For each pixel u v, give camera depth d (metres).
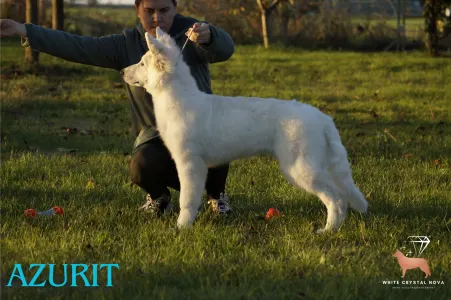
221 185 5.96
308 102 13.75
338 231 5.26
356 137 9.94
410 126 10.84
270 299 3.92
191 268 4.38
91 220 5.61
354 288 4.06
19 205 6.12
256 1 29.78
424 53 25.38
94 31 28.16
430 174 7.50
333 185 5.25
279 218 5.72
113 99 13.86
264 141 5.23
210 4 29.83
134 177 5.82
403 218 5.78
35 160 8.05
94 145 9.34
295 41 29.14
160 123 5.35
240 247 4.89
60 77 17.20
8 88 14.73
